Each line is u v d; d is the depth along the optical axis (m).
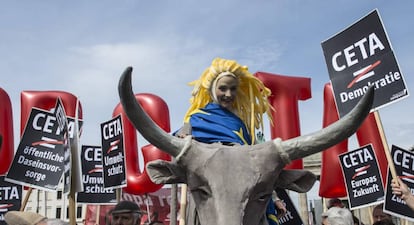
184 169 3.65
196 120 4.43
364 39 6.89
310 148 3.59
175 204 4.99
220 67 4.54
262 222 3.84
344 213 7.41
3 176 9.45
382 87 6.61
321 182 10.42
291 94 9.98
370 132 9.64
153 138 3.61
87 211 16.81
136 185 11.07
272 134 9.95
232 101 4.54
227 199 3.31
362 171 8.41
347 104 6.98
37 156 8.85
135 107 3.48
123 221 6.16
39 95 11.20
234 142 4.16
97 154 11.17
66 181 6.31
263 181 3.48
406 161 7.36
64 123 6.56
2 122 10.88
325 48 7.36
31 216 6.29
